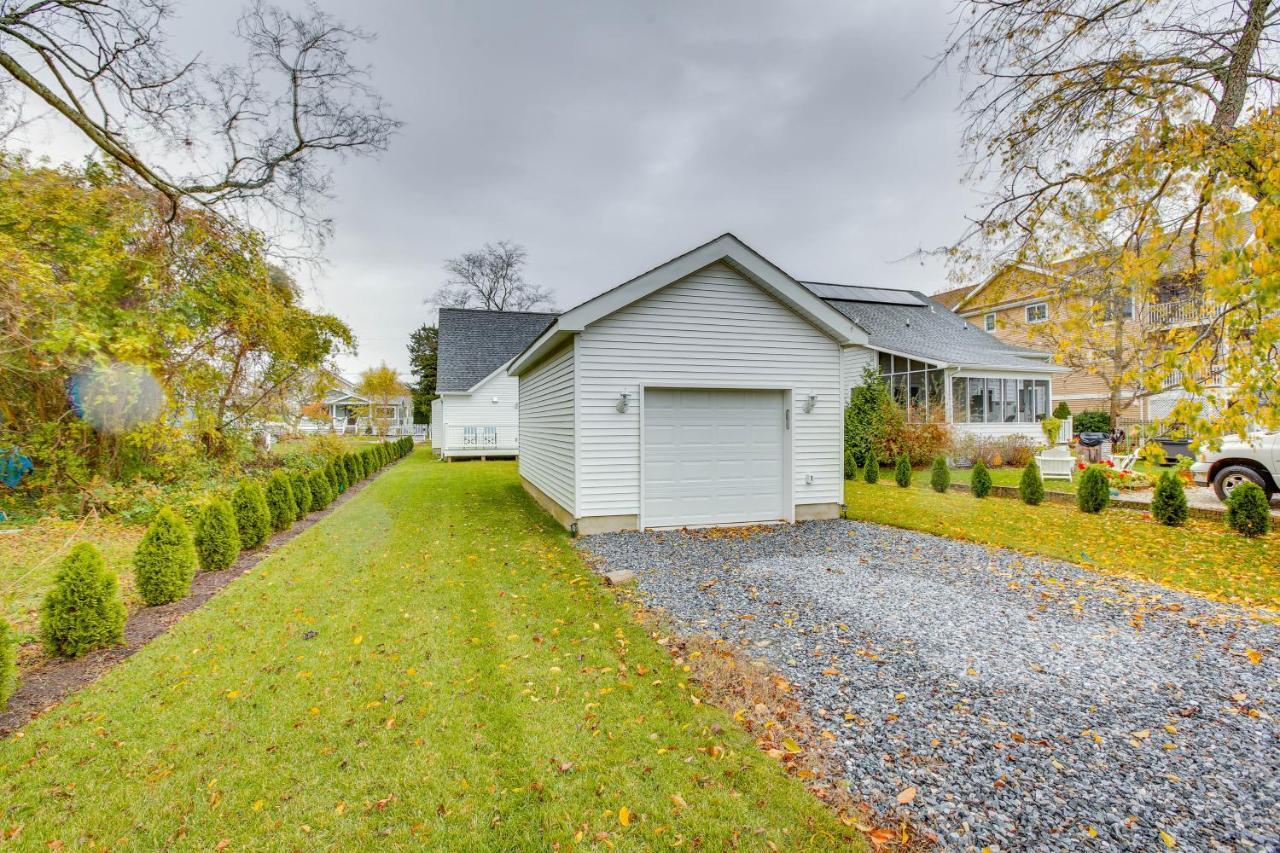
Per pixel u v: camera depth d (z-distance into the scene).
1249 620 4.40
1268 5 5.12
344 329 14.60
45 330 6.16
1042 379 18.03
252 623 4.58
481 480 15.13
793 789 2.54
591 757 2.79
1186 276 5.19
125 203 8.37
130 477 9.52
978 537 7.34
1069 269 5.99
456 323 24.59
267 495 8.11
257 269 9.83
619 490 7.91
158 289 8.27
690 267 7.70
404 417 48.19
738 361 8.25
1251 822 2.30
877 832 2.28
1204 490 10.60
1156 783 2.54
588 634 4.32
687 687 3.48
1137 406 20.25
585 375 7.68
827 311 8.20
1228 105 5.33
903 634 4.23
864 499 10.60
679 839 2.27
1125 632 4.21
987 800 2.45
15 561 6.40
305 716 3.18
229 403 11.66
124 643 4.20
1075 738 2.89
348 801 2.51
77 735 3.00
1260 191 3.80
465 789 2.57
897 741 2.89
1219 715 3.08
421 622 4.58
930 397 16.59
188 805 2.49
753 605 4.92
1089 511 8.89
